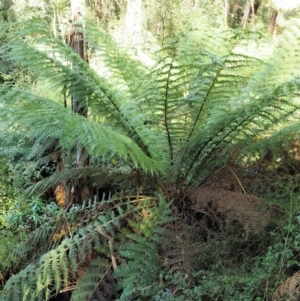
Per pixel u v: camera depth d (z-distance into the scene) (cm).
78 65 205
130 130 204
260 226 150
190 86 182
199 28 202
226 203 167
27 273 173
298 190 176
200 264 166
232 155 189
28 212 272
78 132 151
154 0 420
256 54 218
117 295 172
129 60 220
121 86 215
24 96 165
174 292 151
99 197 243
